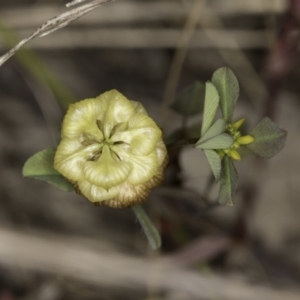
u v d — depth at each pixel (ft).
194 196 0.57
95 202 0.46
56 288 0.64
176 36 0.65
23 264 0.62
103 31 0.65
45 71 0.61
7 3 0.65
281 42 0.60
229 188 0.45
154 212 0.58
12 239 0.61
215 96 0.45
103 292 0.63
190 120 0.66
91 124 0.45
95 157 0.45
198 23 0.66
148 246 0.64
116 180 0.45
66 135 0.45
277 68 0.61
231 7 0.65
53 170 0.46
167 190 0.53
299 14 0.58
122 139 0.45
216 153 0.45
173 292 0.63
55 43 0.65
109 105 0.45
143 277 0.61
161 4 0.65
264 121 0.45
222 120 0.44
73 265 0.61
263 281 0.64
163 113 0.63
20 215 0.66
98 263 0.61
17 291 0.65
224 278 0.62
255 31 0.65
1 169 0.66
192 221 0.60
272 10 0.63
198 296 0.62
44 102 0.65
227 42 0.66
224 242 0.62
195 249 0.62
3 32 0.61
